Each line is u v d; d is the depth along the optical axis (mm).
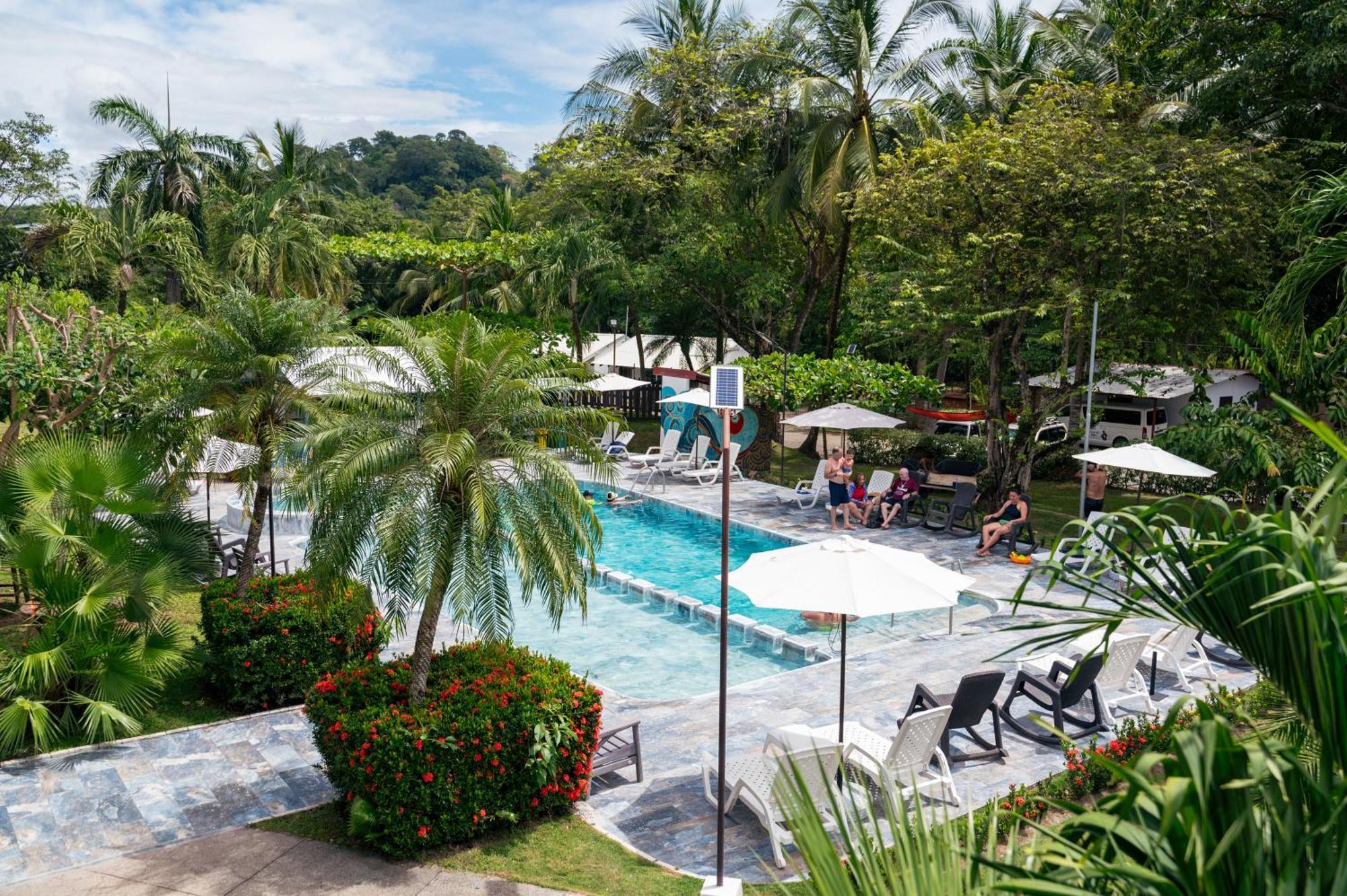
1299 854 2412
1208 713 2547
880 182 20828
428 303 46531
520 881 7340
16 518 10656
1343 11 17547
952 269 20141
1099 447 27609
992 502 21109
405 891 7184
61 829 8102
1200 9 20766
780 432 25938
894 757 8117
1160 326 19375
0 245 39031
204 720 10484
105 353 14039
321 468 8383
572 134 31734
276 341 12133
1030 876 2471
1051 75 26359
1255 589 3113
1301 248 11586
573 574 8500
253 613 10805
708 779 8539
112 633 10297
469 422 8578
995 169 18406
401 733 7602
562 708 8219
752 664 12852
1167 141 18188
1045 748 9602
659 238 30688
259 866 7535
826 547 8797
